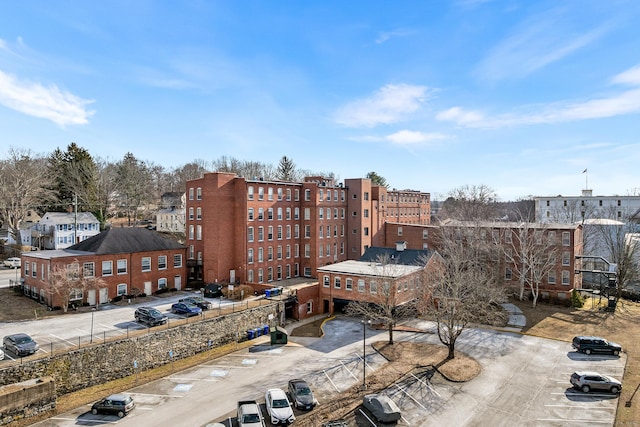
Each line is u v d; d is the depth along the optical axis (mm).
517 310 52562
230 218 57281
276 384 32000
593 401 29656
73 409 27906
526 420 27203
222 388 31281
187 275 56562
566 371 34719
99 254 46344
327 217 67625
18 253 73875
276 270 61812
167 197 116125
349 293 50594
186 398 29594
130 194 101625
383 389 31297
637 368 35062
